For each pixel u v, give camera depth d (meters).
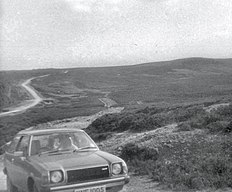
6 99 140.62
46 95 179.25
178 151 12.84
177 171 10.29
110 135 20.62
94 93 178.88
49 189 7.05
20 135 9.41
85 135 8.91
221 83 138.62
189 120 18.27
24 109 118.94
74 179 7.23
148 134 17.44
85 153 8.20
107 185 7.43
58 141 8.55
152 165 11.80
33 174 7.55
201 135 14.35
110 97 131.75
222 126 14.67
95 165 7.44
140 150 13.77
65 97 164.62
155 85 173.00
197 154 11.88
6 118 75.56
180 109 22.34
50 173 7.14
